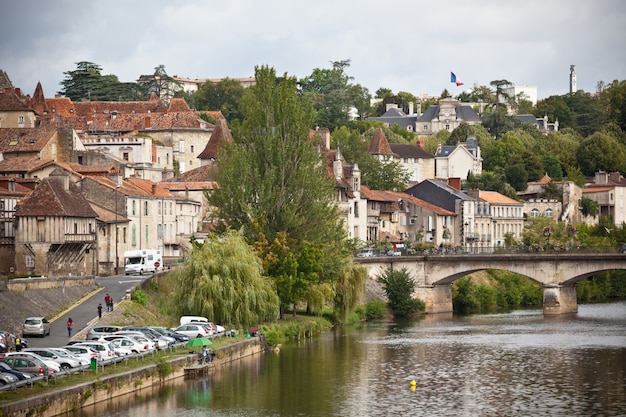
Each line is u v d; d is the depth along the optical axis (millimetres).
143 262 168125
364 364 126875
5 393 85688
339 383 114312
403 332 161125
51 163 186250
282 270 147500
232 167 151250
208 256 135750
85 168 191125
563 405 104812
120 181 182625
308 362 127312
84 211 160250
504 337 154750
